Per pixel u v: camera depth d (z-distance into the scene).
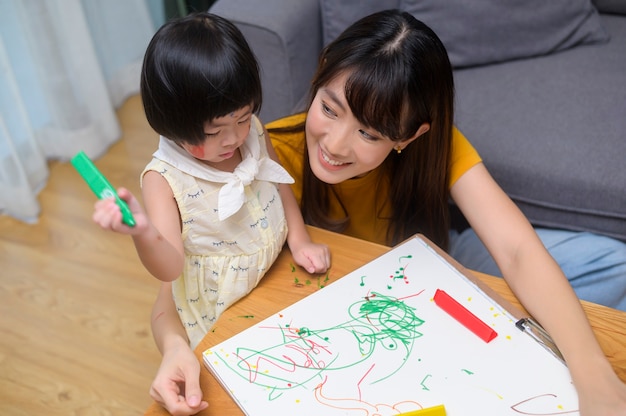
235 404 0.69
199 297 0.87
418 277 0.83
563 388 0.69
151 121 0.74
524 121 1.42
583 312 0.78
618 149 1.34
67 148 2.02
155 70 0.71
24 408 1.36
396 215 1.10
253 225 0.83
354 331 0.76
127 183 1.95
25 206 1.81
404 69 0.82
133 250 1.73
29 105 1.97
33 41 1.84
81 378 1.42
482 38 1.56
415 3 1.54
